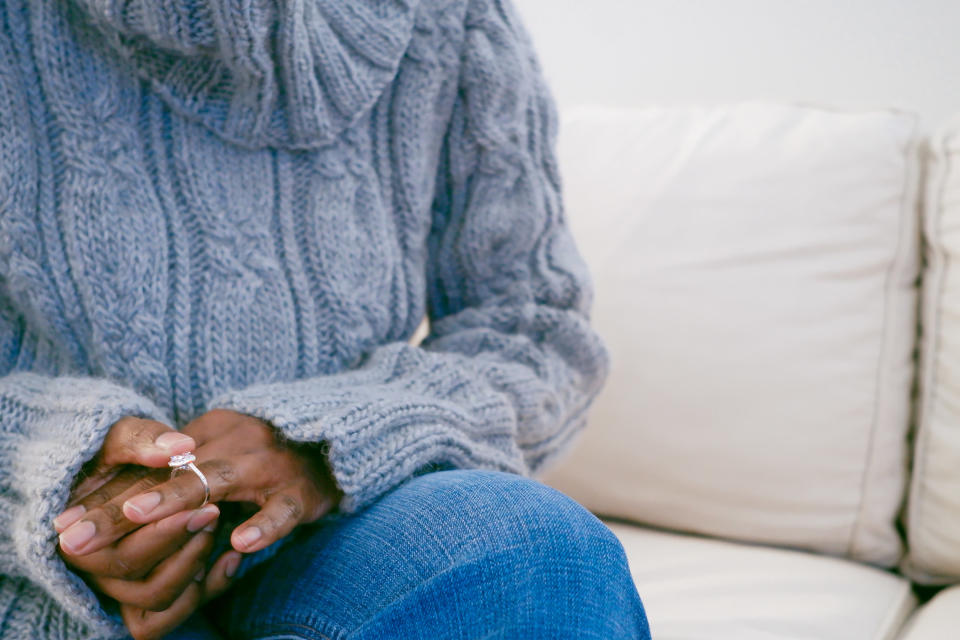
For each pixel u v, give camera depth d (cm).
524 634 42
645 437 105
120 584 43
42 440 50
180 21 56
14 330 63
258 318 64
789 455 100
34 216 58
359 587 45
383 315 70
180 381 61
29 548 44
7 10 57
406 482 54
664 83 133
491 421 62
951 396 96
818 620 80
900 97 117
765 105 112
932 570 99
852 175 101
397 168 72
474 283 77
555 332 75
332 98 66
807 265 101
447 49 73
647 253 106
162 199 62
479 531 46
